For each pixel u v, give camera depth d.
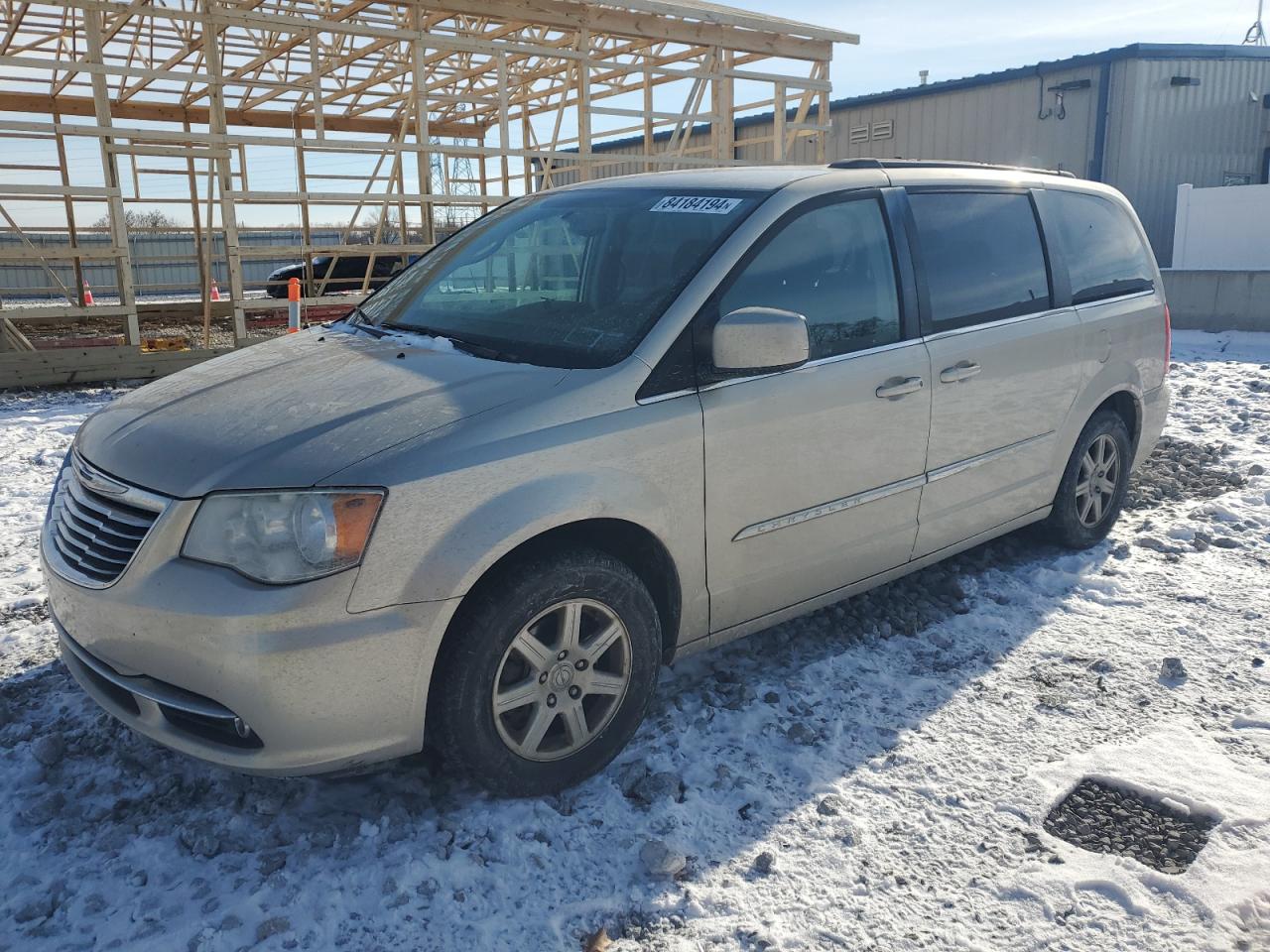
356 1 11.54
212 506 2.51
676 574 3.07
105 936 2.35
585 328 3.18
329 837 2.68
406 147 12.14
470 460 2.62
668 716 3.34
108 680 2.70
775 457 3.25
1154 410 5.16
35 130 10.09
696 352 3.08
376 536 2.48
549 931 2.37
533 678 2.78
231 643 2.39
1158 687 3.53
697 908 2.45
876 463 3.60
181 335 14.33
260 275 29.12
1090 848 2.67
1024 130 20.53
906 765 3.06
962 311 3.97
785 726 3.29
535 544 2.81
